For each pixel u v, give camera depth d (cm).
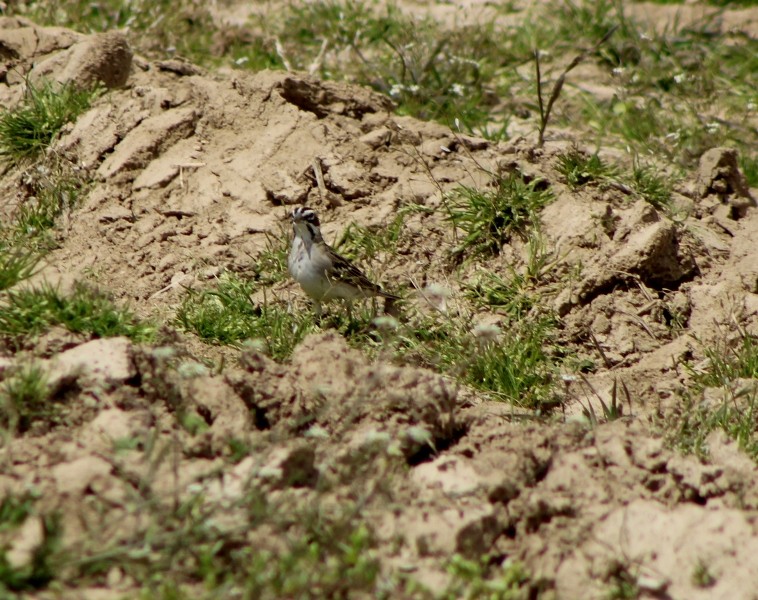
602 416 1119
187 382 933
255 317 1220
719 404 1104
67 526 753
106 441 866
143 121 1475
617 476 916
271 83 1509
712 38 2308
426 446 935
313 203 1402
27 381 891
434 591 758
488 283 1329
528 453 919
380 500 837
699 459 973
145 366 952
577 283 1309
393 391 944
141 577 726
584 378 1151
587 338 1279
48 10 2005
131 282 1280
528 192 1405
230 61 2017
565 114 1945
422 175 1455
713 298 1313
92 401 911
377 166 1458
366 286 1255
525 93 2033
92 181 1417
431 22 2267
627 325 1280
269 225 1366
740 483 917
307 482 859
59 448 848
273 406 927
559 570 812
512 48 2203
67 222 1372
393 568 777
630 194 1458
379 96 1595
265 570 745
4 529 739
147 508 761
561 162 1471
